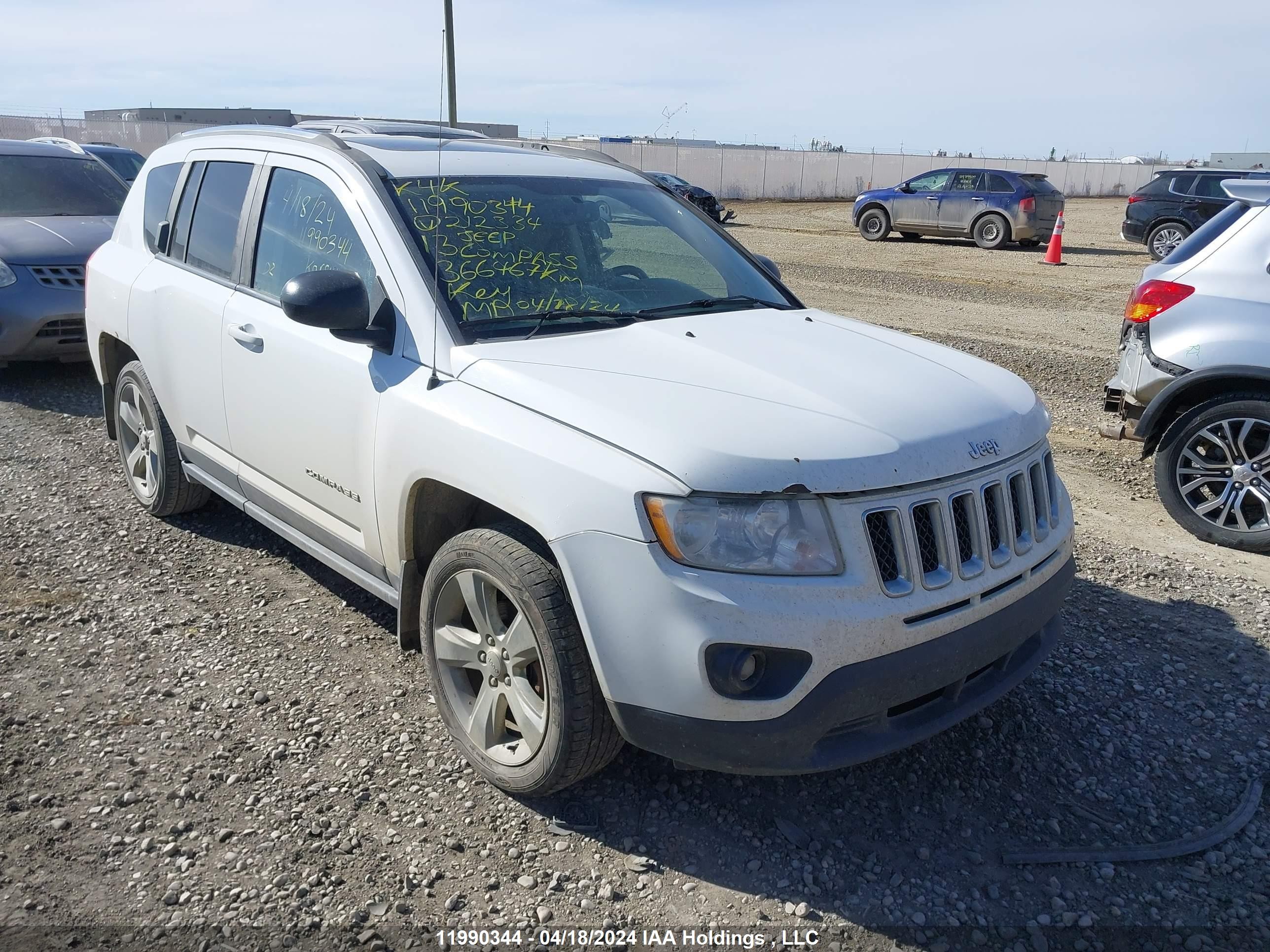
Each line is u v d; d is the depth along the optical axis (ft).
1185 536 17.53
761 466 8.29
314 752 10.62
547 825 9.60
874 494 8.55
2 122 109.40
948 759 10.81
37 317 24.31
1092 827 9.81
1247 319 16.80
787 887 8.88
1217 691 12.35
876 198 73.61
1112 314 40.86
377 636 13.16
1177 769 10.80
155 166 16.85
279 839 9.29
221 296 13.58
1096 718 11.68
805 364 10.11
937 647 8.73
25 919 8.21
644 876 8.98
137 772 10.17
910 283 49.65
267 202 13.26
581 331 10.90
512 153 13.52
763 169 146.41
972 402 9.87
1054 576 10.11
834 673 8.29
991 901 8.80
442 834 9.43
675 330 10.96
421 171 11.98
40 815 9.47
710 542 8.22
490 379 9.75
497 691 9.95
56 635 12.89
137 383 16.03
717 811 9.86
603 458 8.59
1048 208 68.23
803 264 57.57
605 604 8.50
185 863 8.93
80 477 18.85
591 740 9.12
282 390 12.17
